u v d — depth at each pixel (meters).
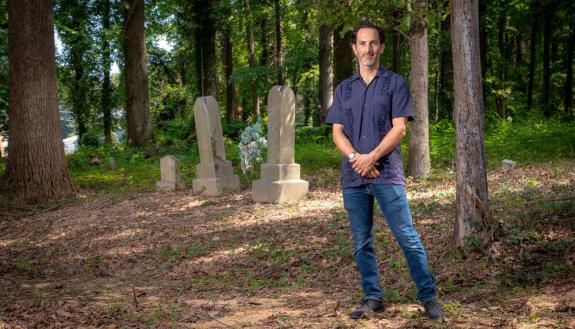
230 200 12.89
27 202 14.42
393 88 4.20
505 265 5.83
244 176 16.44
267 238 8.80
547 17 25.42
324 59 25.28
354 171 4.29
